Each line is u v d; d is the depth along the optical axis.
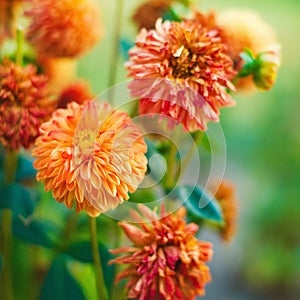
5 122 0.52
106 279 0.58
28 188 0.61
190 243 0.49
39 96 0.53
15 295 0.72
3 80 0.52
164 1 0.63
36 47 0.60
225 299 1.77
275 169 1.90
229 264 1.84
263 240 1.87
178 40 0.48
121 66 0.70
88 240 0.60
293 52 1.87
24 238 0.62
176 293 0.48
